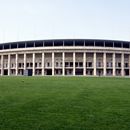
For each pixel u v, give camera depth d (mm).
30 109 11547
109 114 10461
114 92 20391
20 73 115312
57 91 20875
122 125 8594
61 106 12438
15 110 11266
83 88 24766
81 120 9312
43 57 109062
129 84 33312
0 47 122875
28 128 8133
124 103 13633
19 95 17391
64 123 8836
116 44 109375
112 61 108500
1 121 9070
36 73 111312
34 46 111812
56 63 108625
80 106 12484
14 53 115500
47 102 13828
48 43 109500
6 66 120250
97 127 8320
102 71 107812
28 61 112875
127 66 111250
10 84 30734
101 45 107312
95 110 11367
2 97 16141
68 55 107438
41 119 9438
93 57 106938
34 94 18141
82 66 106938
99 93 19391
